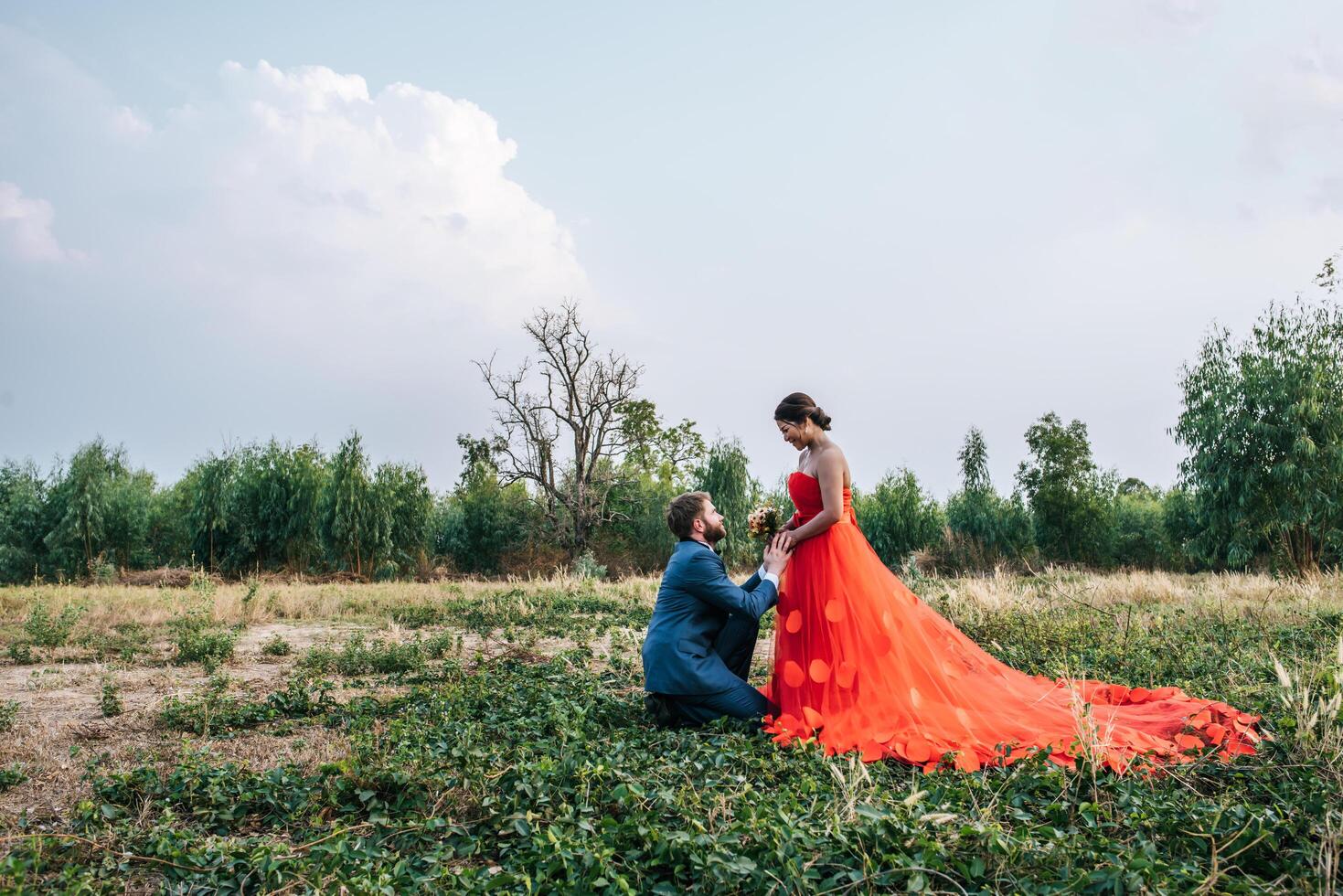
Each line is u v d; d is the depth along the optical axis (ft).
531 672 22.58
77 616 34.71
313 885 8.98
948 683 15.02
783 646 16.22
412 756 13.26
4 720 17.26
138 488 109.81
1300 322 65.10
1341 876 8.50
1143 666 20.44
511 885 8.84
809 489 16.63
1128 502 108.37
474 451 130.11
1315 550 66.13
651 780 11.60
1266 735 12.97
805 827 9.43
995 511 100.53
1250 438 65.51
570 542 126.72
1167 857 9.13
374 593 53.26
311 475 99.91
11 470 104.73
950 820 9.62
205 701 18.43
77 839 10.63
